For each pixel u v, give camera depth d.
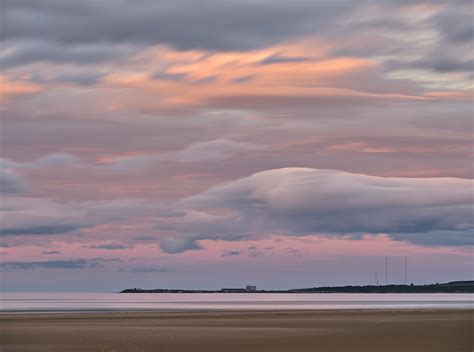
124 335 77.50
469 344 68.81
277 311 150.25
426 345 67.75
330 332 80.69
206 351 62.53
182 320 107.19
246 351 62.75
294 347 65.75
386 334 78.00
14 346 66.38
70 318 116.19
